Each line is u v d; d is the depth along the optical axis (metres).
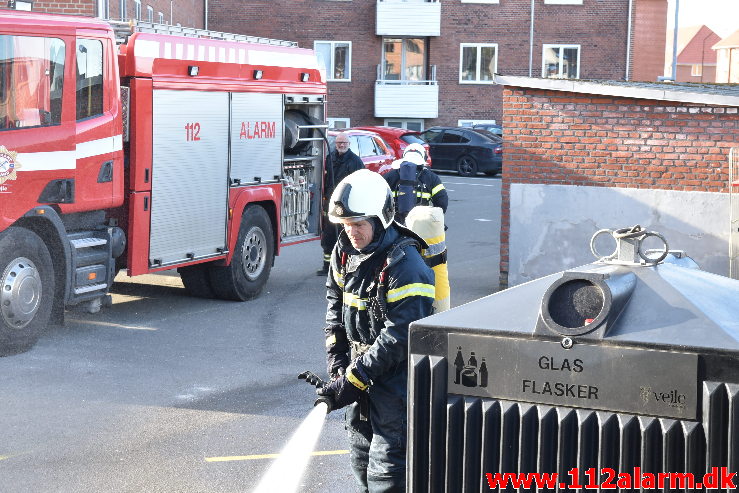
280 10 40.88
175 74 10.14
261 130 11.49
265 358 8.73
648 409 2.51
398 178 10.67
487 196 26.23
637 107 11.52
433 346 2.79
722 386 2.42
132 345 9.05
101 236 9.51
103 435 6.52
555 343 2.61
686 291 2.67
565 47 41.62
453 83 41.72
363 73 41.56
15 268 8.43
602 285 2.61
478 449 2.74
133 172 9.73
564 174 11.88
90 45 9.09
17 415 6.90
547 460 2.63
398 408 3.97
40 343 8.98
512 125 11.99
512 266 12.19
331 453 6.27
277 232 11.95
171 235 10.24
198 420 6.89
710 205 11.35
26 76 8.47
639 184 11.62
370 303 3.94
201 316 10.46
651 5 42.19
